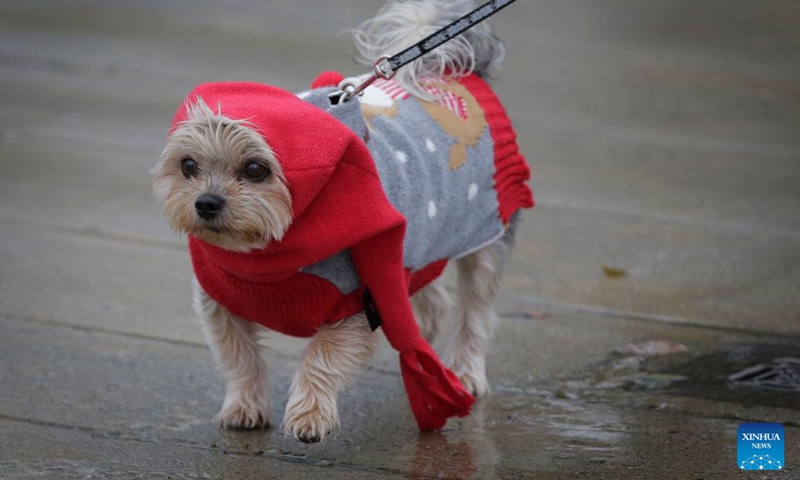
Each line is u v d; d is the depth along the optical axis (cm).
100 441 168
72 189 256
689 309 207
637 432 169
